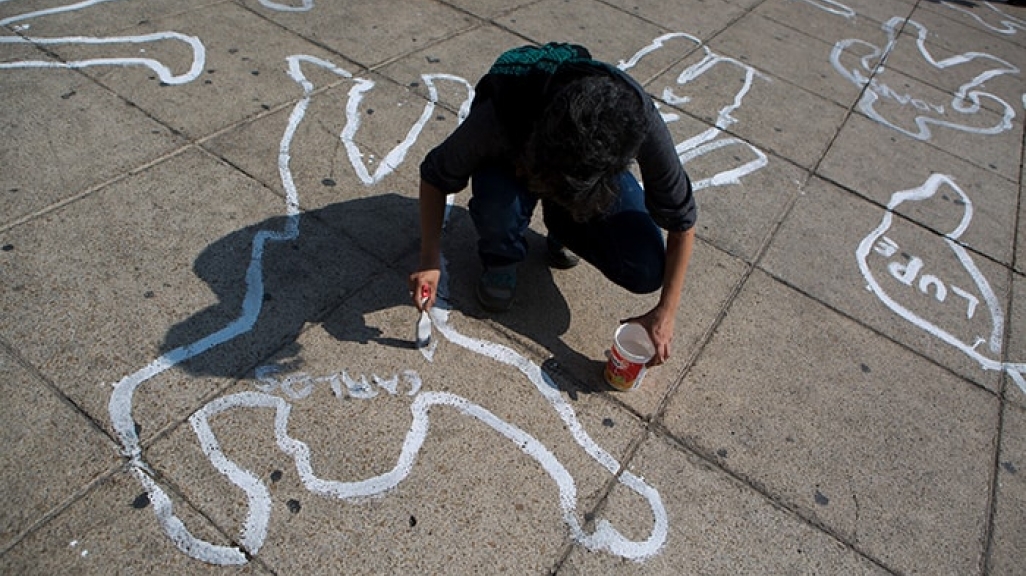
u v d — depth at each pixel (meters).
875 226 3.05
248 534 1.65
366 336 2.14
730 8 4.80
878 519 1.95
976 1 6.09
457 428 1.96
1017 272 2.96
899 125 3.86
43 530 1.58
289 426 1.88
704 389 2.20
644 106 1.53
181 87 2.96
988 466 2.15
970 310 2.72
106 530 1.60
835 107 3.89
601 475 1.93
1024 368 2.52
